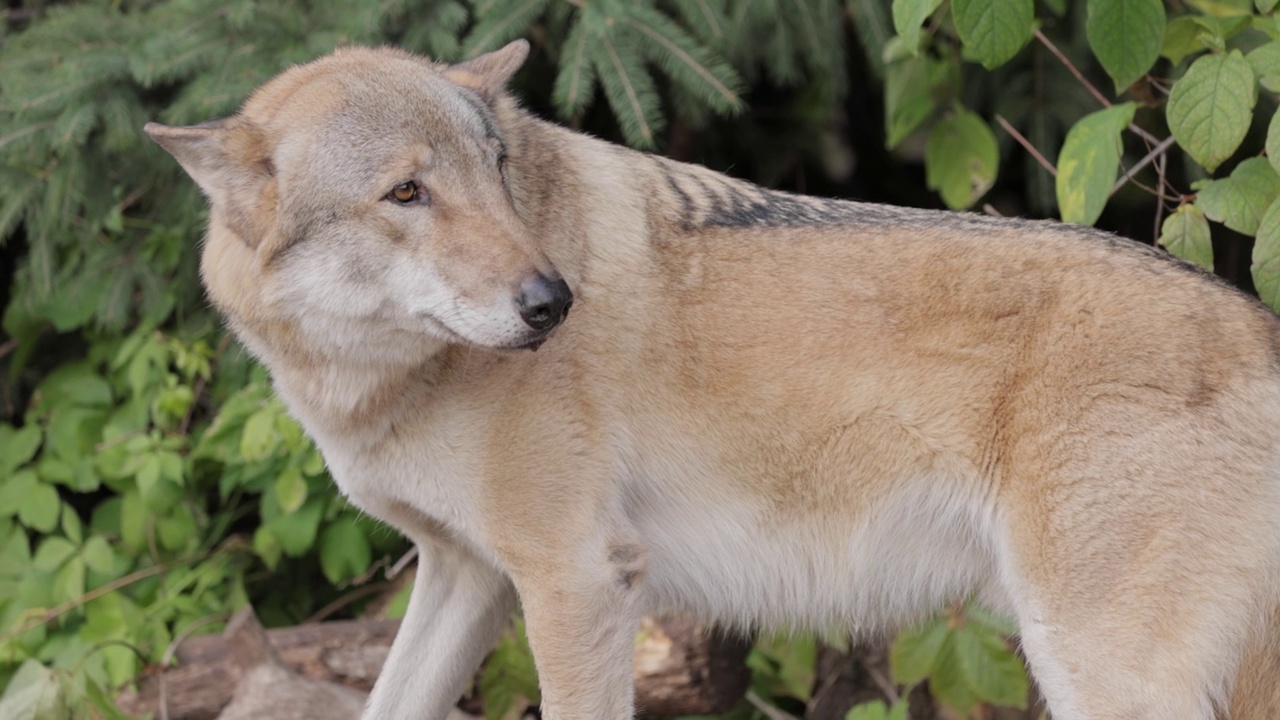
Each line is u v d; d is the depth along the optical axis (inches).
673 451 177.3
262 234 164.7
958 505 171.6
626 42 237.1
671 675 228.7
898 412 171.2
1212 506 155.9
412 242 160.9
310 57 238.4
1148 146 238.5
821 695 248.5
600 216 175.9
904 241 174.7
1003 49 194.7
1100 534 158.4
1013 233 173.0
